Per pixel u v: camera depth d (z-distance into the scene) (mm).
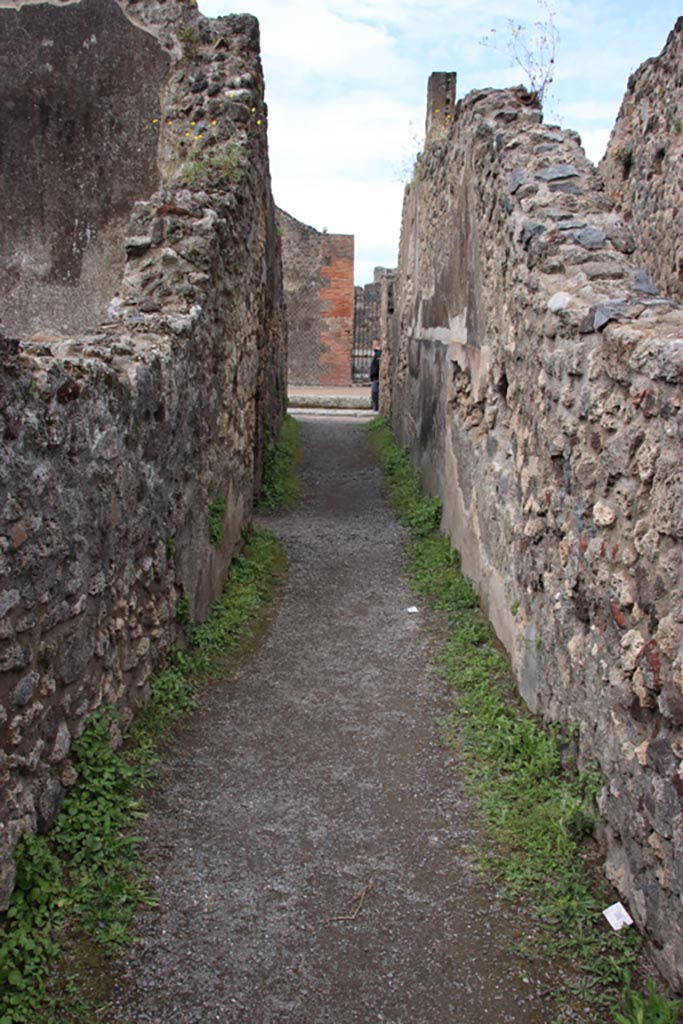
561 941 2859
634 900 2889
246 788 3721
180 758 3922
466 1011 2607
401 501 8867
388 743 4125
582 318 3428
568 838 3312
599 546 3229
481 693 4500
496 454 5227
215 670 4809
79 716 3387
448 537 7035
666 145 5863
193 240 5293
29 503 2863
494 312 5254
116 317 4805
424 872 3219
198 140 7074
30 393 2846
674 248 5684
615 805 3066
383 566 6836
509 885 3119
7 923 2727
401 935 2908
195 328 4973
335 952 2830
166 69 7398
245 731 4203
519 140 5094
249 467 7164
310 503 9133
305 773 3855
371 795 3699
